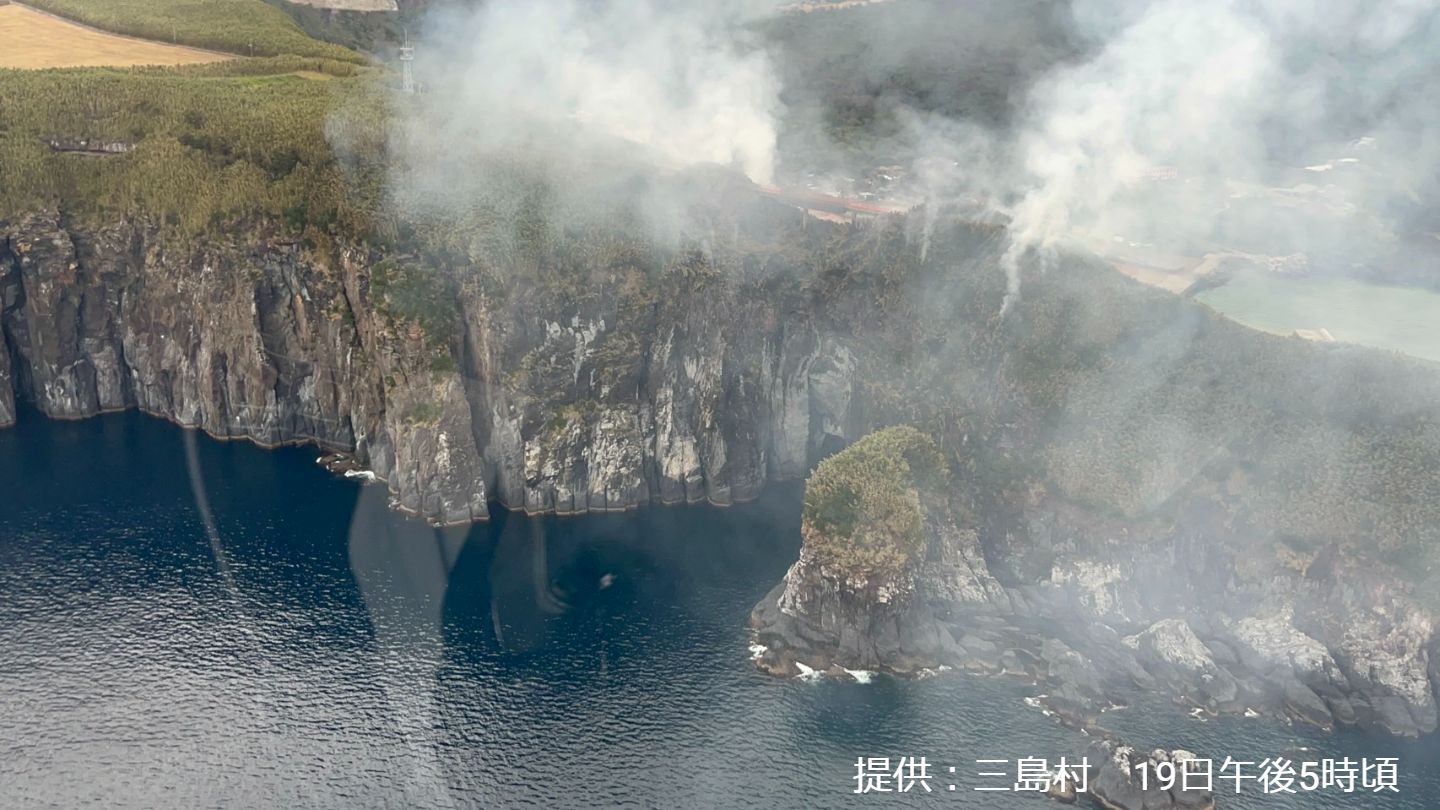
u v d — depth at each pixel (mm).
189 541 167125
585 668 141125
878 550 148125
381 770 123875
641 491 190125
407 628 141875
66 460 194375
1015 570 164875
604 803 121938
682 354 191250
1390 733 140000
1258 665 149875
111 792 121562
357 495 182750
